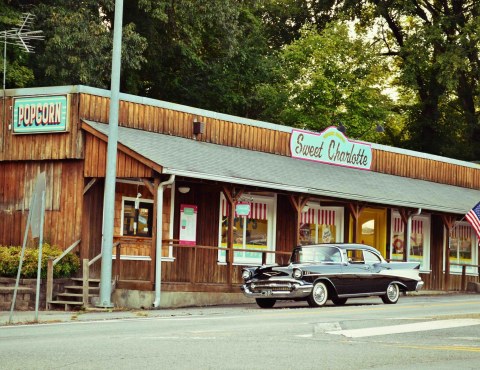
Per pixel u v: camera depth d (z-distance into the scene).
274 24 63.62
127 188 27.31
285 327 16.55
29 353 12.34
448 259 36.72
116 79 24.22
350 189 31.41
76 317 20.91
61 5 37.19
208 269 29.28
